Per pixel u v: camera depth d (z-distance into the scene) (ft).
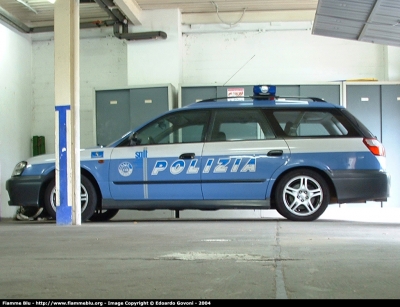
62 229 18.76
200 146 21.80
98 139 35.14
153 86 34.47
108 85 38.78
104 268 10.47
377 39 26.99
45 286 8.89
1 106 34.81
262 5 36.04
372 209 33.91
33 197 22.49
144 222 22.59
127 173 21.91
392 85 34.24
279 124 21.88
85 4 35.24
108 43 38.83
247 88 34.37
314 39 37.40
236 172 21.44
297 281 9.02
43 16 37.35
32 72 39.47
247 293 8.14
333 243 13.85
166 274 9.74
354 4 22.36
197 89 34.63
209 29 37.83
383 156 21.54
